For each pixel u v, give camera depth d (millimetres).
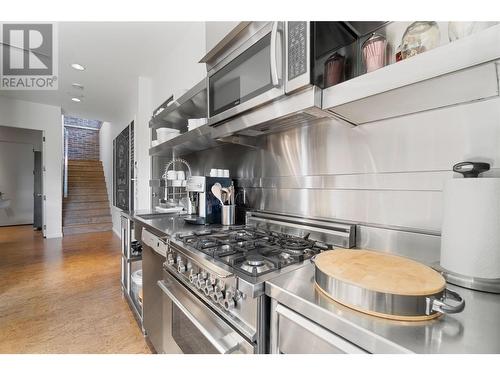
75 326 1869
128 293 2205
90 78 3408
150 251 1623
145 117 3303
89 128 7855
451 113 837
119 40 2465
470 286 665
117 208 5242
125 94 4023
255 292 704
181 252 1102
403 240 941
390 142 990
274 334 702
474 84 668
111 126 6211
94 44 2549
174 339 1253
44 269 3043
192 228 1536
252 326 737
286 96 944
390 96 755
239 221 1791
